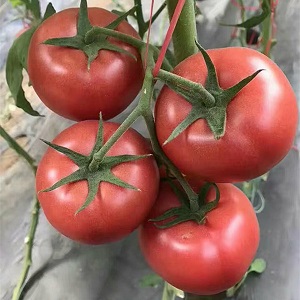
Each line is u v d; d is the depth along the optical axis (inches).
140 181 6.9
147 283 10.0
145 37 11.9
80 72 7.2
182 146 6.5
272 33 11.6
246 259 7.6
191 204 7.4
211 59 6.6
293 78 11.9
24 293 10.0
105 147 6.5
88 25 7.4
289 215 10.6
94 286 10.1
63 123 11.7
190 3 7.7
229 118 6.4
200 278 7.4
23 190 11.1
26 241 9.7
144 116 6.7
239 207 7.7
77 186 6.8
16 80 9.5
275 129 6.4
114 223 6.9
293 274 10.0
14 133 11.7
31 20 11.8
